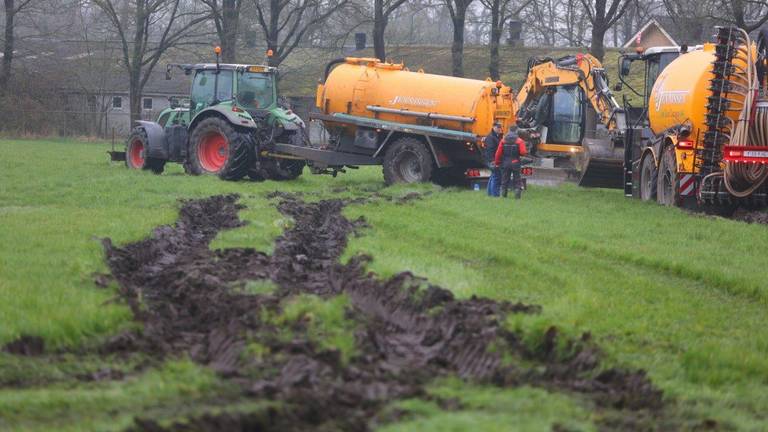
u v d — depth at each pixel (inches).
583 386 482.6
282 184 1641.2
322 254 872.3
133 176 1633.9
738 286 745.0
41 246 823.1
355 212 1222.9
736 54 1331.2
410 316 595.8
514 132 1483.8
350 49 4178.2
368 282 668.1
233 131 1659.7
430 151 1649.9
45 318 540.4
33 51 3934.5
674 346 571.2
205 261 767.1
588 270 813.9
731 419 447.2
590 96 2033.7
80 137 3649.1
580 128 2106.3
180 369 484.4
